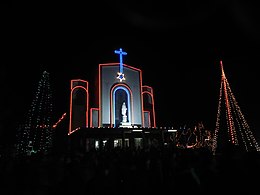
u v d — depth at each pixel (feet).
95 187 34.04
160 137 114.01
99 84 126.41
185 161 38.04
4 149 72.95
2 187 30.07
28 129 128.77
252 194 33.04
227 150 38.93
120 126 115.96
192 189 34.37
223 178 36.83
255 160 38.73
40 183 30.60
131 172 37.93
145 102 139.03
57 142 144.56
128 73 134.51
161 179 39.96
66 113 133.59
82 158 37.93
